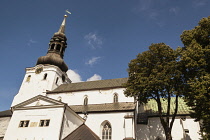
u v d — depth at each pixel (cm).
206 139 2042
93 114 3152
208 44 2439
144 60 2748
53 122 2428
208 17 2541
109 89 3778
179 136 3020
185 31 2730
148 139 2961
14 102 4122
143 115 3391
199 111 2123
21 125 2534
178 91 2498
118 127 2880
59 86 4491
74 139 2433
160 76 2469
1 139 3388
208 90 2012
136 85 2620
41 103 2678
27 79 4428
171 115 3222
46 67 4456
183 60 2381
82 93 3894
